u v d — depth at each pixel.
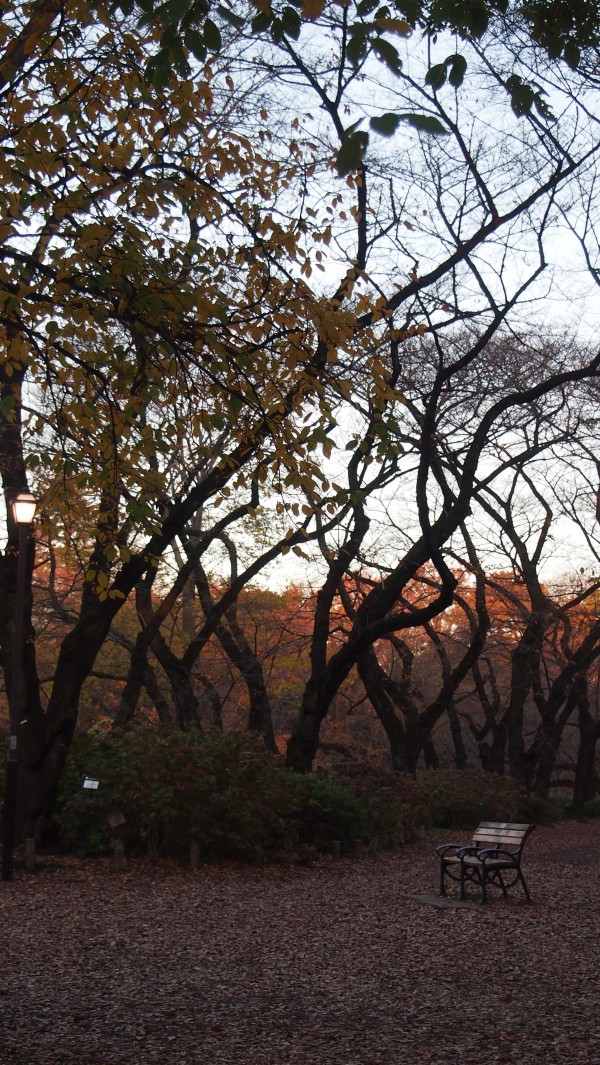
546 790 32.97
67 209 6.93
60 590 24.70
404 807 20.31
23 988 7.43
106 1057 5.80
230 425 7.93
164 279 6.67
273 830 16.95
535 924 10.60
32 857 14.09
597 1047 5.98
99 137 8.32
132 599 28.47
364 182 15.60
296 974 8.12
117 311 6.81
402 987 7.66
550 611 29.28
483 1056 5.83
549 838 23.95
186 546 21.95
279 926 10.38
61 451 8.20
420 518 17.81
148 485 8.40
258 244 8.05
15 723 13.66
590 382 22.20
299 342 7.58
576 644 34.09
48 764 15.70
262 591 29.58
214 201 7.98
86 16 6.93
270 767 16.58
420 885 14.09
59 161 7.43
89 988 7.50
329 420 7.41
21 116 7.43
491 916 11.16
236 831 15.73
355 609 28.55
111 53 7.91
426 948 9.24
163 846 15.41
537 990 7.52
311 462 7.49
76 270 6.58
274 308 7.32
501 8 5.18
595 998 7.23
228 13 5.16
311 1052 5.95
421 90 13.86
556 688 32.12
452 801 25.25
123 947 9.09
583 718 33.22
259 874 14.80
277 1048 6.04
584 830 27.12
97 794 15.38
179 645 30.61
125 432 8.38
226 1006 7.05
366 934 9.97
